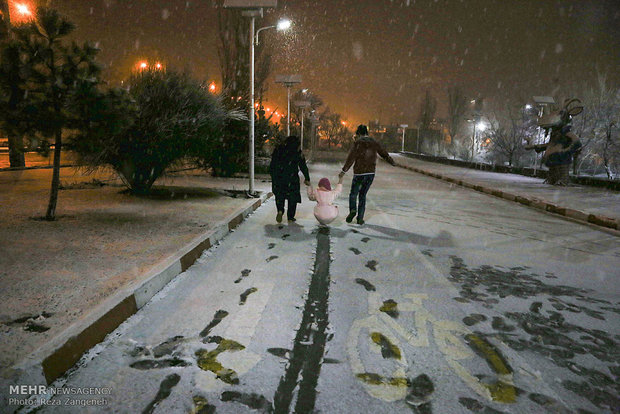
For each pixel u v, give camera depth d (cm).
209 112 985
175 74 965
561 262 579
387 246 632
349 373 273
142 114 866
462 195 1443
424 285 455
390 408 238
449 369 282
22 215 690
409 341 321
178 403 236
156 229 630
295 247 609
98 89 623
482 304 405
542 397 254
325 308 381
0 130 596
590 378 277
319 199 755
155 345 302
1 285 375
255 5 1036
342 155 5369
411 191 1523
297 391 251
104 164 924
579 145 1733
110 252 494
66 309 324
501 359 298
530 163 3200
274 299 399
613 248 682
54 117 604
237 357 288
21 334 281
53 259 459
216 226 665
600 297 437
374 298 410
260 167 1858
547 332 346
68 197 908
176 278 453
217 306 378
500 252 623
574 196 1350
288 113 2470
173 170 1164
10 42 590
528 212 1082
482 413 236
